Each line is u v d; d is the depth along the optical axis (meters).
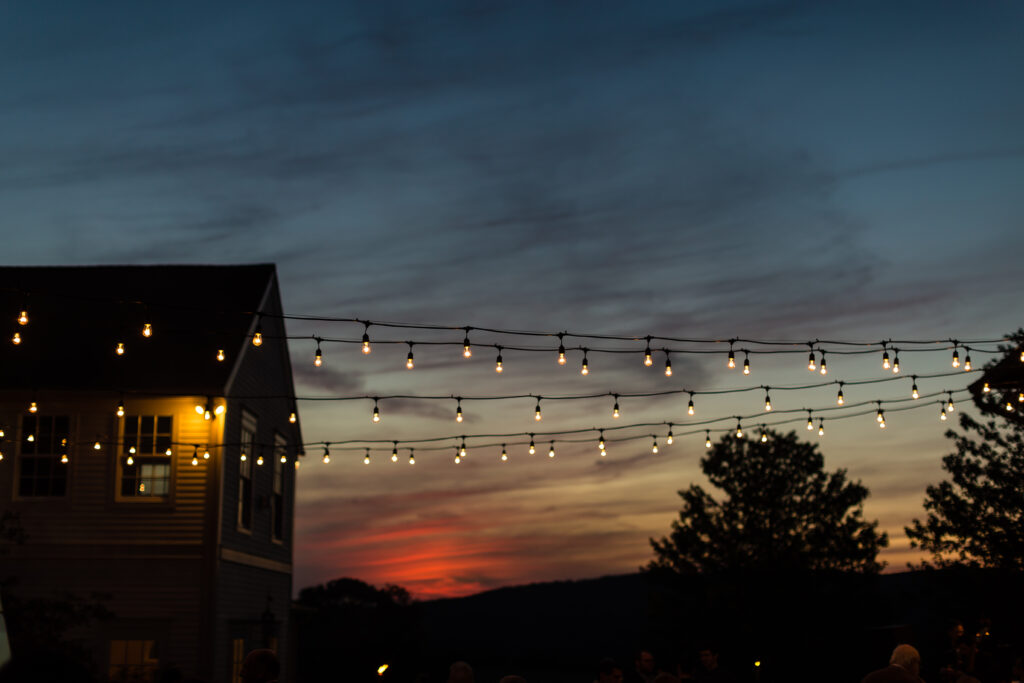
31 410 16.41
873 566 38.38
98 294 24.14
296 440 28.55
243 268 25.23
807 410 15.74
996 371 16.36
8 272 24.92
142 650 20.20
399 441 16.98
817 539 38.62
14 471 20.94
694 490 40.44
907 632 14.03
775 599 37.06
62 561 20.53
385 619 44.50
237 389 22.33
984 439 25.73
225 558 21.22
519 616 65.06
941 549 26.16
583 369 13.09
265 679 7.52
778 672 36.19
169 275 24.97
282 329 26.61
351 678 40.97
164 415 21.14
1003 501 25.22
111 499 20.78
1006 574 24.52
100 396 21.14
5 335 22.58
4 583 18.69
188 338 22.48
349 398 14.84
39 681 2.80
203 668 20.00
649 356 13.32
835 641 34.44
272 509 25.61
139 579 20.44
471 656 43.25
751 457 39.44
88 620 19.03
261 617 23.95
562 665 38.91
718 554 39.28
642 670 13.12
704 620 38.28
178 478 20.80
